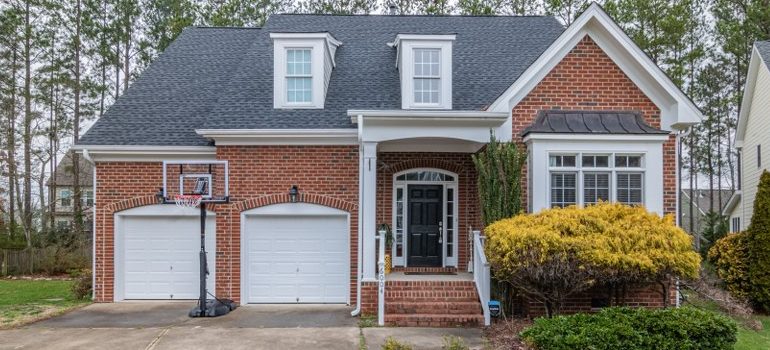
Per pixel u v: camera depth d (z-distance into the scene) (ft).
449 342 28.94
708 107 102.63
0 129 83.46
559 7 84.38
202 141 43.55
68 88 89.25
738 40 87.10
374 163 37.55
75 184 92.43
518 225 32.73
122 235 43.73
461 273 41.70
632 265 30.66
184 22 85.35
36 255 70.23
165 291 43.78
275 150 42.29
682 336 25.50
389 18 57.41
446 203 44.80
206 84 50.01
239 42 55.98
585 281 31.45
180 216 43.70
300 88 45.01
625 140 36.19
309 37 44.52
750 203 76.95
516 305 36.24
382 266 34.47
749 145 77.25
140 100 47.83
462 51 50.78
